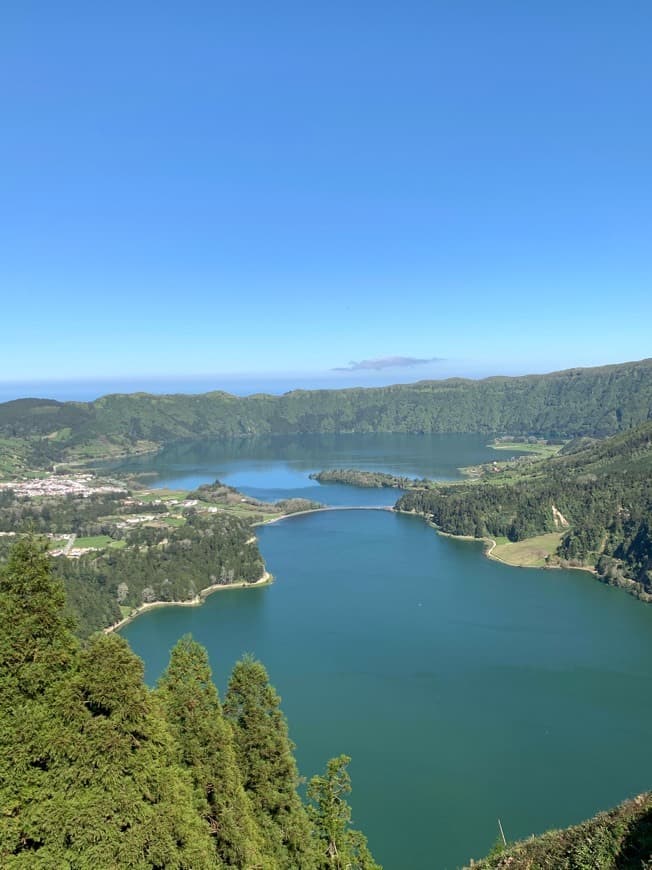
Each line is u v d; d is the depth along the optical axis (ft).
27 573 93.04
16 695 87.97
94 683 90.99
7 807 82.12
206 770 116.37
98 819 85.10
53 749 85.87
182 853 92.17
